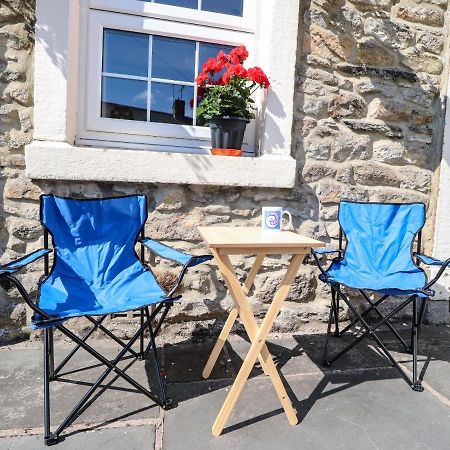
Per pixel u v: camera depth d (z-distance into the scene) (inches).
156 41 96.1
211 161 89.9
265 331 60.4
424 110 103.9
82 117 91.6
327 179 99.4
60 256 73.2
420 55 102.6
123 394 67.6
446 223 105.0
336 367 79.5
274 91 93.4
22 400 64.9
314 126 97.9
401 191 104.3
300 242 61.6
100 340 89.1
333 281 75.7
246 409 63.7
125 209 80.3
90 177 84.4
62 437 55.7
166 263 91.6
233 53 89.6
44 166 82.1
